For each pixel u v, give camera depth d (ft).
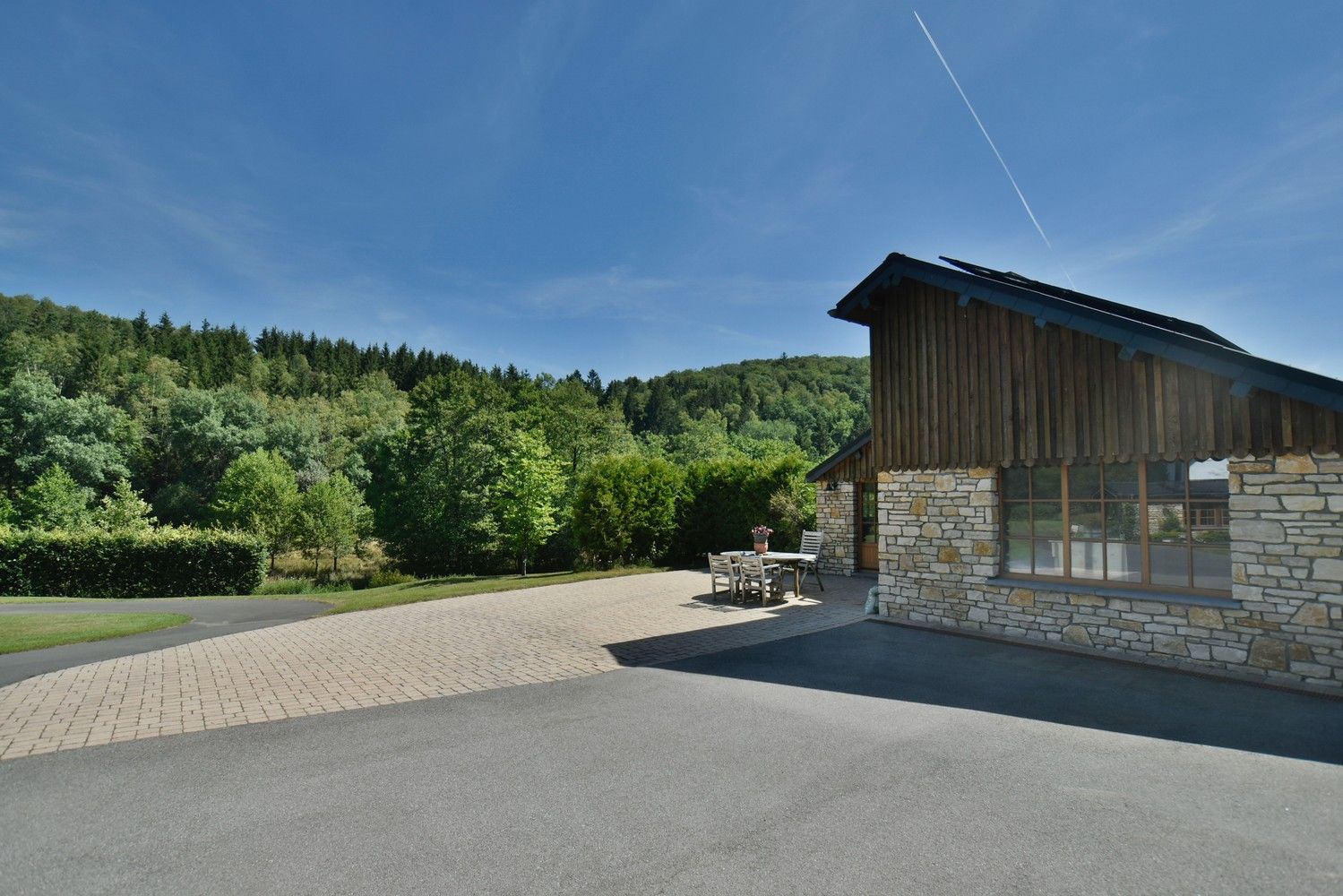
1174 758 15.56
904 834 11.90
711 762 15.34
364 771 14.93
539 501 90.58
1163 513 25.81
